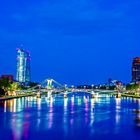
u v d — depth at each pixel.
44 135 156.50
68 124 192.25
